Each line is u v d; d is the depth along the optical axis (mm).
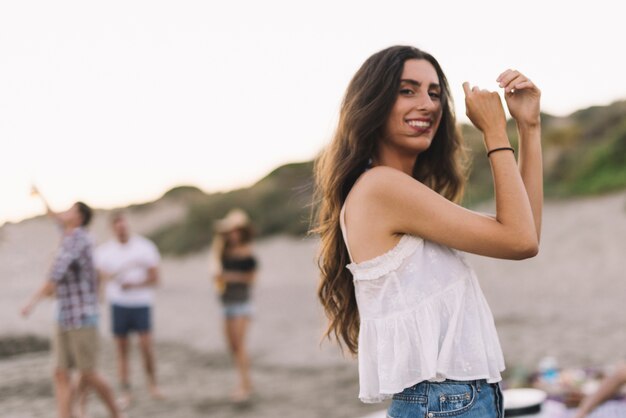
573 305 10781
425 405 1697
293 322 12234
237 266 7254
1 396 7293
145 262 7312
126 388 7172
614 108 28250
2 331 10766
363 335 1782
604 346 8008
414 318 1693
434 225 1671
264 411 6660
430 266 1716
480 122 1726
